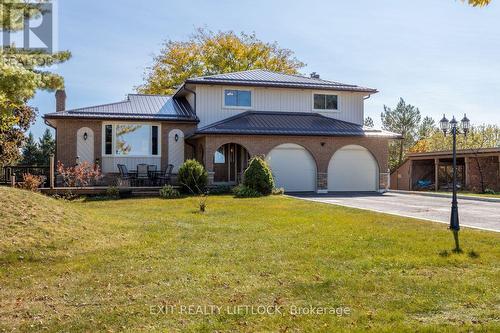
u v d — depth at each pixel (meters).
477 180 28.66
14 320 5.17
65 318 5.19
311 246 9.03
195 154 24.83
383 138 25.14
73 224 10.05
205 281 6.58
